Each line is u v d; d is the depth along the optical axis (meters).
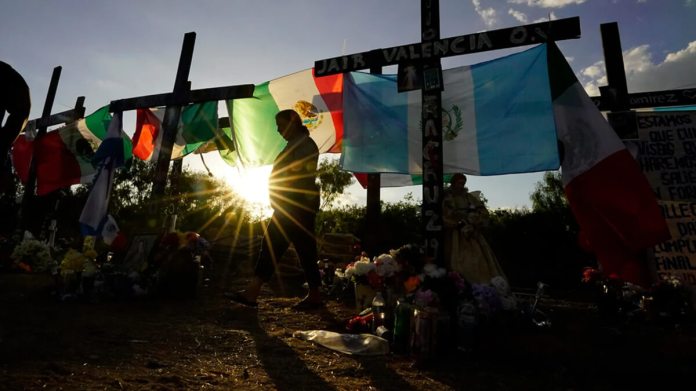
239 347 3.08
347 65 5.25
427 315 2.96
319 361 2.86
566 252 17.69
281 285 6.73
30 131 9.69
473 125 4.90
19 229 9.03
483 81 5.02
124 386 2.09
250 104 6.84
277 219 4.40
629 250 4.13
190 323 3.79
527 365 2.96
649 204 4.05
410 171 5.23
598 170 4.25
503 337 3.39
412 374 2.71
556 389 2.52
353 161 5.36
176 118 7.05
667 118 5.82
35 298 4.69
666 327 4.04
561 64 4.62
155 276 5.21
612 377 2.73
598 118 4.38
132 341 3.01
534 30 4.58
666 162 5.68
